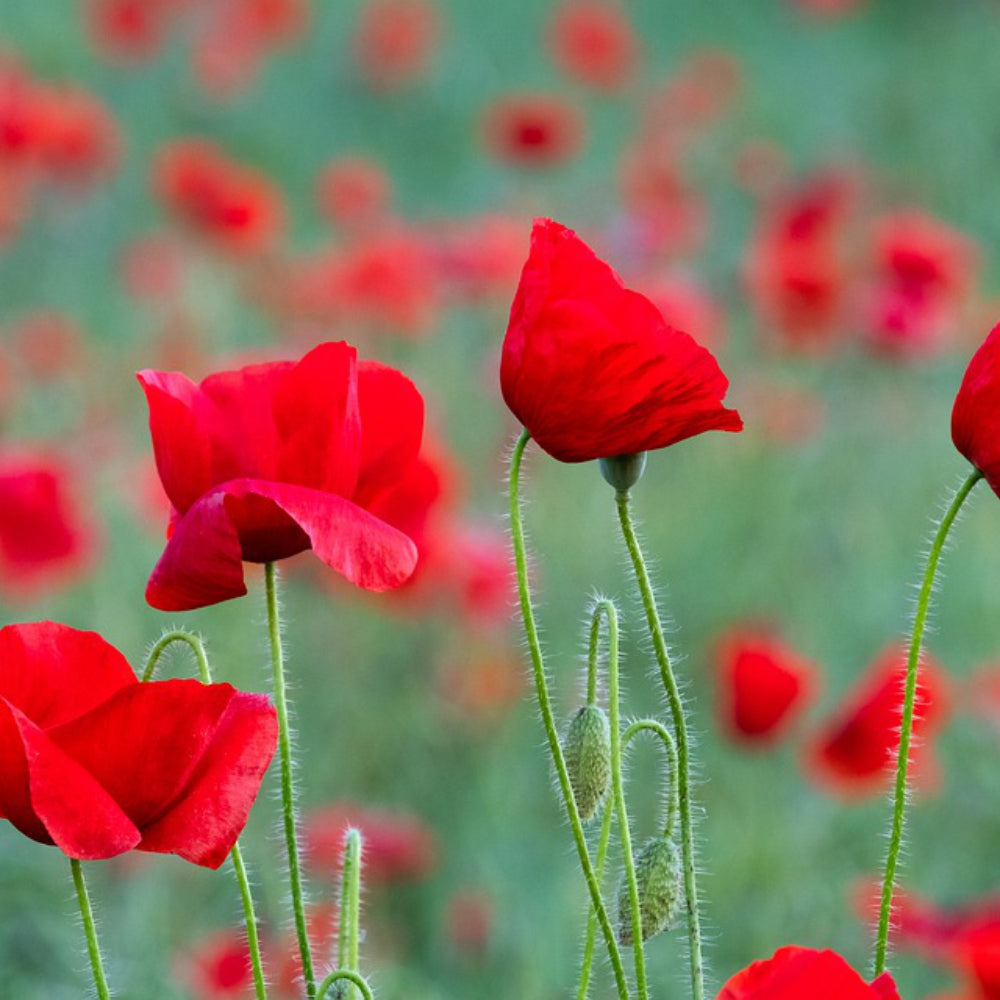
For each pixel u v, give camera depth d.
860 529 12.96
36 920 7.86
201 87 23.55
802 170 22.47
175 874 8.68
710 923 8.27
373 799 9.90
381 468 3.43
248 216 13.57
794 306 12.91
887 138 23.67
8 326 17.50
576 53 20.66
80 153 14.84
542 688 2.96
